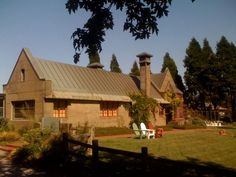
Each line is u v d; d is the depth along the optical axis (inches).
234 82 2234.3
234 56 2297.0
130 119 1373.0
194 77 2301.9
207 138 905.5
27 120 1021.8
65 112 1113.4
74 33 272.7
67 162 451.5
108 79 1411.2
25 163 494.9
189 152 610.9
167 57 2642.7
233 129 1413.6
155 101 1403.8
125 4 264.8
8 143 744.3
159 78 1711.4
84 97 1155.3
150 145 722.8
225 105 2372.0
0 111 1363.2
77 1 262.4
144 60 1497.3
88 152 524.4
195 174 403.2
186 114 1888.5
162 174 396.5
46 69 1150.3
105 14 265.7
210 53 2306.8
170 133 1117.1
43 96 1052.5
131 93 1407.5
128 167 445.1
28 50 1155.3
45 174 419.8
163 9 261.9
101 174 388.5
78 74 1273.4
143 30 270.5
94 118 1203.2
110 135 1026.1
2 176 412.2
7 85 1211.2
